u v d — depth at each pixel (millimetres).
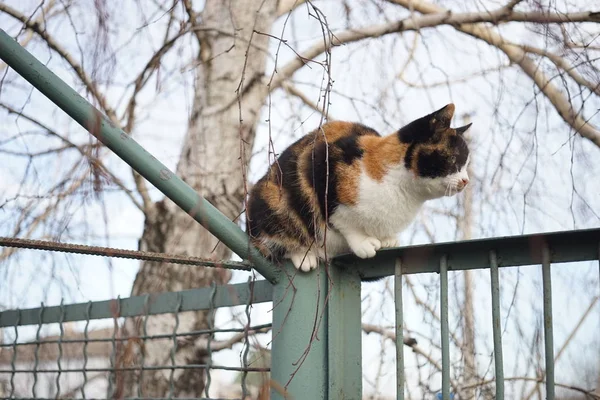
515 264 2131
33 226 3922
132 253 2338
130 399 2719
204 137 4883
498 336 2084
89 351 4020
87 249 2281
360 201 3301
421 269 2332
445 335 2189
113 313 2756
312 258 2549
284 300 2479
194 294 2775
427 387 4066
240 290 2701
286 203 3189
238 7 5004
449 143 3611
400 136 3568
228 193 4793
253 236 2658
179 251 4832
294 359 2408
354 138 3525
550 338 1987
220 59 4977
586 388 3604
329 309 2438
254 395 2674
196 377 4617
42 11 3836
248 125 4918
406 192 3537
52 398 3482
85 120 2299
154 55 4254
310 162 3287
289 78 4676
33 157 4145
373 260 2459
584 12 4539
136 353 3783
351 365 2438
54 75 2281
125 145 2338
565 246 2049
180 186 2400
